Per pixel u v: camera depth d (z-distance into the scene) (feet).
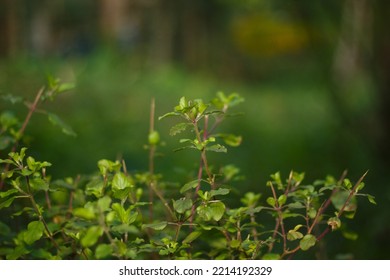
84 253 7.77
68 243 8.15
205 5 93.04
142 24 86.53
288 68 87.20
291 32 80.84
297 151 34.81
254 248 7.98
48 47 75.87
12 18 69.77
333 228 7.95
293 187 8.86
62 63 59.06
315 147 34.78
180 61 94.27
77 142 27.55
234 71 96.58
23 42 71.82
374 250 15.39
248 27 89.10
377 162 24.09
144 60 79.41
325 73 26.91
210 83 77.56
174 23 92.12
